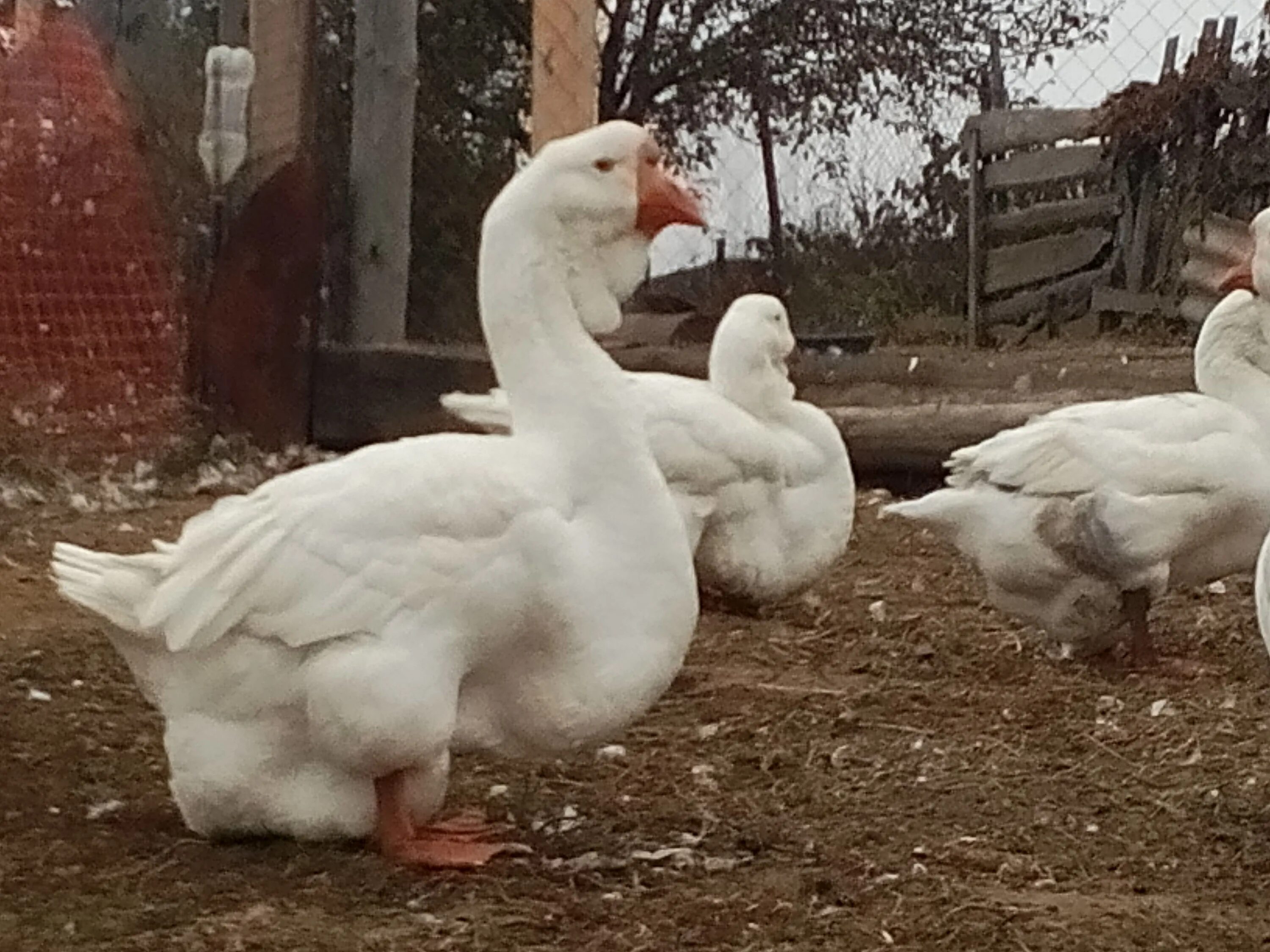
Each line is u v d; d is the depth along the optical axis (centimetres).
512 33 719
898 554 486
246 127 596
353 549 271
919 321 971
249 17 613
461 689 280
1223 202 856
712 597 423
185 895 271
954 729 350
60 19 596
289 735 279
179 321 591
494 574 272
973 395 620
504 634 275
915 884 282
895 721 353
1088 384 630
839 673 384
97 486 540
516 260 284
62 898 271
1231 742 344
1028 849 297
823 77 1070
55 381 567
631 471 281
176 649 272
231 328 591
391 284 628
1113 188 895
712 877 283
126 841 288
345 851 283
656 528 281
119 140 598
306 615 270
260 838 286
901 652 398
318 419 607
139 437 575
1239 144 853
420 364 598
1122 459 378
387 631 271
